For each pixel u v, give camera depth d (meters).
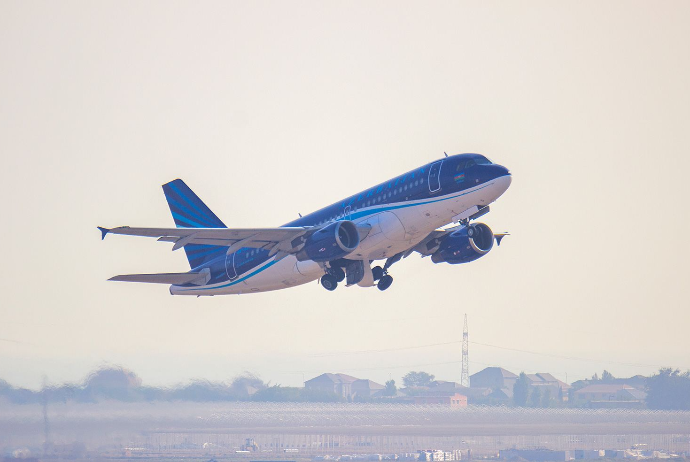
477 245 144.00
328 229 130.88
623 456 165.25
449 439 168.50
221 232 132.75
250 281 151.75
